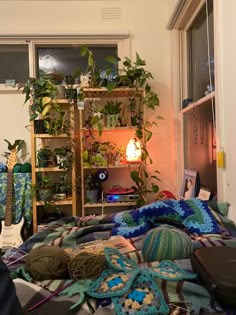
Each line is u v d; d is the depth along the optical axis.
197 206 1.49
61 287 0.90
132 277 0.87
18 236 2.36
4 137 2.69
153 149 2.71
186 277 0.89
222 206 1.48
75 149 2.51
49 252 1.02
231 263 0.87
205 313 0.77
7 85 2.64
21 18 2.66
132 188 2.57
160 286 0.85
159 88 2.70
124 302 0.79
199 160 2.14
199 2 2.06
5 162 2.68
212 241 1.20
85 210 2.54
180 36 2.57
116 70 2.52
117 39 2.70
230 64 1.42
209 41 1.91
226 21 1.44
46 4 2.66
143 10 2.69
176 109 2.59
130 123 2.56
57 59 2.74
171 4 2.52
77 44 2.72
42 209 2.56
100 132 2.40
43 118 2.37
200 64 2.25
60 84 2.48
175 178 2.60
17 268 1.05
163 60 2.70
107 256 1.00
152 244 1.08
